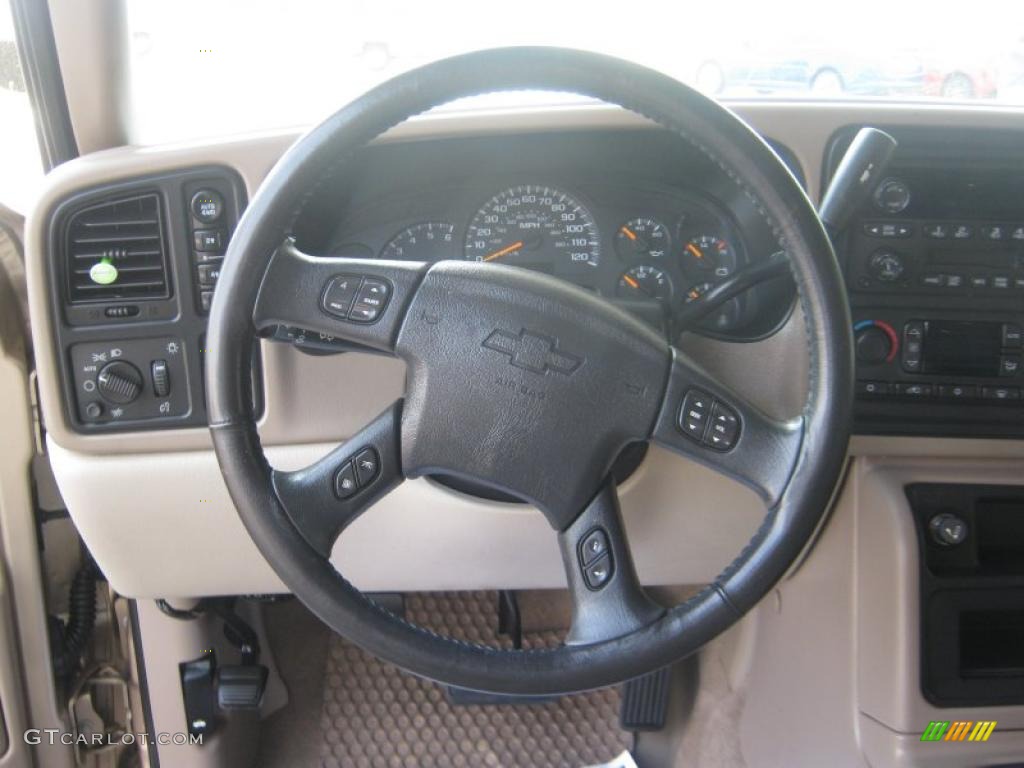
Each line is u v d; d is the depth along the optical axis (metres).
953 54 1.25
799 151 1.15
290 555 0.90
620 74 0.84
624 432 0.92
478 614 1.78
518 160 1.16
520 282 0.91
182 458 1.19
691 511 1.23
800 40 1.22
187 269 1.13
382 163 1.14
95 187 1.10
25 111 1.23
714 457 0.91
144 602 1.43
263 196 0.88
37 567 1.36
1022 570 1.23
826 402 0.87
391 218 1.18
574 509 0.94
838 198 0.98
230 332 0.89
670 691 1.68
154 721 1.49
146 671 1.47
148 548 1.25
